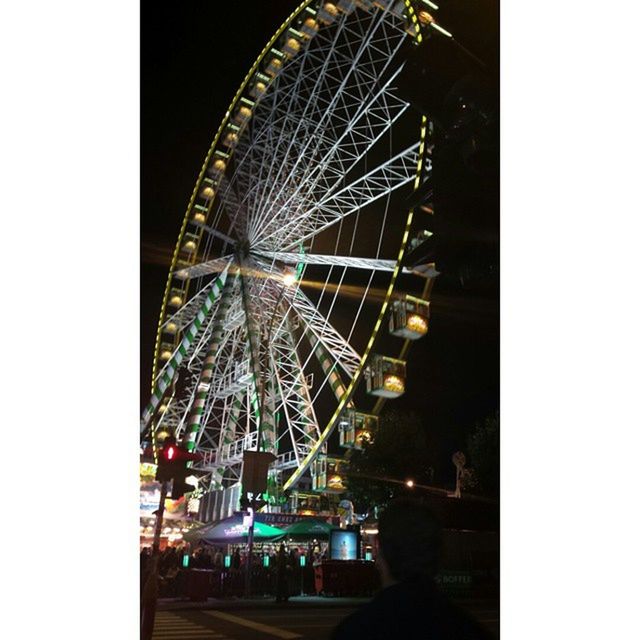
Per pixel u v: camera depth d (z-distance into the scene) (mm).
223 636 13570
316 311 45750
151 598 10016
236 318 47844
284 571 22297
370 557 30922
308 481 63469
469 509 20953
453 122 9789
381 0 40625
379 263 43562
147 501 41875
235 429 52125
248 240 45625
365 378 42938
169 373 48781
